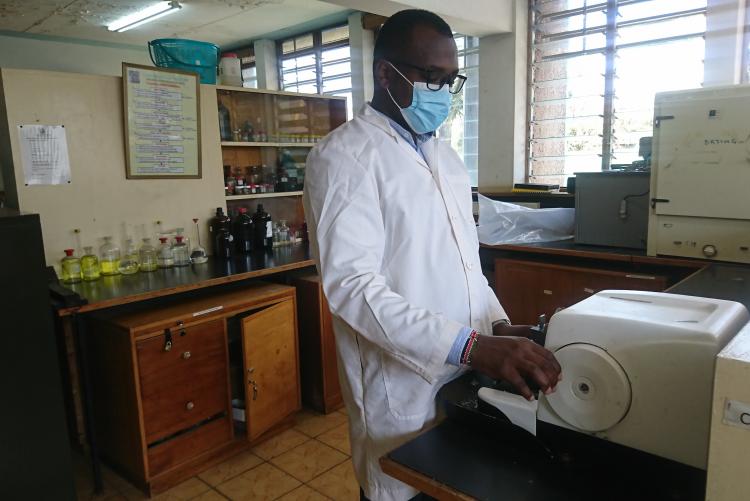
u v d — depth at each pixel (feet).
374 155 3.35
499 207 9.40
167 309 6.93
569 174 11.09
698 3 9.03
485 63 11.46
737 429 1.85
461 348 2.73
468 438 2.89
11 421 5.03
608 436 2.44
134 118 7.66
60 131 7.11
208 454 7.20
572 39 10.62
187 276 7.36
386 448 3.52
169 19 16.19
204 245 8.72
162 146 8.01
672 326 2.23
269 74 18.22
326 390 8.63
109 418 6.87
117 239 7.75
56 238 7.21
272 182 10.02
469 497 2.39
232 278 7.36
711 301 2.58
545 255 8.65
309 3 14.46
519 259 8.90
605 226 8.13
